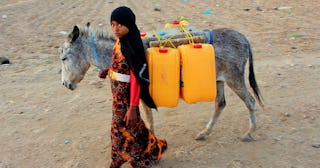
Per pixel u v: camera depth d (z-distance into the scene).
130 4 18.42
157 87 5.26
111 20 4.81
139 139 5.36
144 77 4.91
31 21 15.24
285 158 6.08
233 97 8.38
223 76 6.26
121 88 5.03
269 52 11.20
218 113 6.62
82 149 6.53
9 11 17.02
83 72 6.32
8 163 6.18
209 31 6.11
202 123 7.29
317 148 6.32
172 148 6.45
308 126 7.03
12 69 10.32
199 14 16.12
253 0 18.55
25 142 6.79
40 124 7.43
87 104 8.25
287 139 6.61
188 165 5.97
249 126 6.91
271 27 13.75
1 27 14.33
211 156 6.19
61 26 14.48
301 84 8.91
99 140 6.80
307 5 16.84
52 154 6.41
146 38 5.68
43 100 8.47
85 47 6.13
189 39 5.74
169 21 15.03
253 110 6.52
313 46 11.56
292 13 15.62
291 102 8.01
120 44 4.88
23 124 7.43
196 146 6.49
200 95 5.49
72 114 7.81
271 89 8.70
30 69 10.31
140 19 15.42
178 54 5.35
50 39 12.90
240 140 6.63
